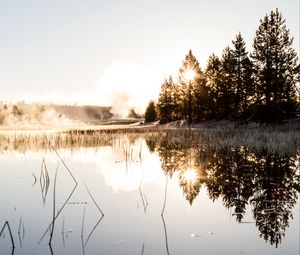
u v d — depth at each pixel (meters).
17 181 8.71
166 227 5.25
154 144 19.89
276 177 9.06
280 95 32.88
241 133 22.23
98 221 5.54
